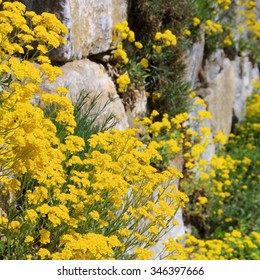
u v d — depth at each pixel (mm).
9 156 3717
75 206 3916
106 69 6641
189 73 8492
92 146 4254
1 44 3803
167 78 7445
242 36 11945
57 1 5605
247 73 12266
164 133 7195
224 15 10578
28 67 3641
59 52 5719
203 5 8875
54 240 3904
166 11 7492
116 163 4219
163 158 6773
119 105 6504
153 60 7312
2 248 3805
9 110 3662
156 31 7230
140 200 4668
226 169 8516
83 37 6035
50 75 3812
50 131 3893
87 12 6051
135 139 4625
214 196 8125
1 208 4168
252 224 8172
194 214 7699
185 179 7711
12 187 3748
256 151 10102
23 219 4035
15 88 3625
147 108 7359
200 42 8727
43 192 3680
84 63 6156
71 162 4059
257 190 8812
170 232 6633
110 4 6484
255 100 12211
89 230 4207
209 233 7844
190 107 8133
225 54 10750
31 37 3949
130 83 6852
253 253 6816
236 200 8383
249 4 11797
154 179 4398
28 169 3711
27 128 3562
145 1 7141
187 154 7500
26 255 3734
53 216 3580
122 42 6973
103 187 3945
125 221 4430
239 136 10297
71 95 5680
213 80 9773
